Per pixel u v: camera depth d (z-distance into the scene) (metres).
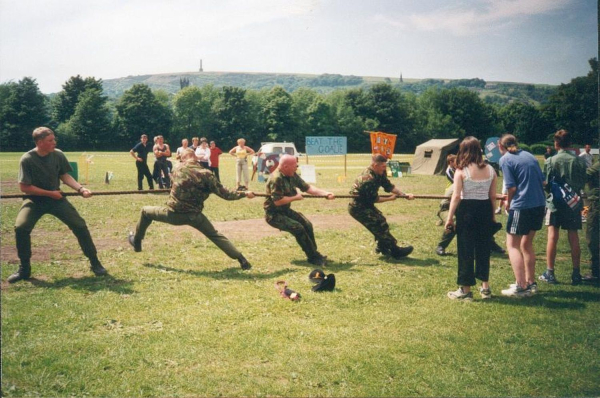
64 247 8.20
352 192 7.57
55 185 6.36
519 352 4.41
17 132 68.75
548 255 6.70
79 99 78.25
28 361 3.98
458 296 5.87
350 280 6.55
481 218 5.82
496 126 83.25
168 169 17.27
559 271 7.21
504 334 4.80
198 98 97.19
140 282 6.26
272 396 3.60
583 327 5.00
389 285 6.34
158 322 4.91
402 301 5.75
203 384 3.71
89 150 78.56
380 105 97.69
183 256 7.73
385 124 97.75
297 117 97.69
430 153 30.17
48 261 7.21
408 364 4.13
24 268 6.28
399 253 7.74
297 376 3.86
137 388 3.63
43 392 3.54
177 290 5.95
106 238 9.03
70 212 6.40
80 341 4.39
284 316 5.16
